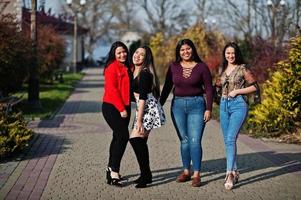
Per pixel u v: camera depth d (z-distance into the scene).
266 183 7.40
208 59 24.33
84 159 8.92
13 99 14.76
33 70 16.09
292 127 11.70
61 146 10.14
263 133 11.76
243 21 33.00
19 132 9.23
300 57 11.41
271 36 23.33
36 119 14.42
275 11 24.56
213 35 27.89
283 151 9.98
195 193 6.83
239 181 7.51
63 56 35.28
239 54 7.46
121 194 6.74
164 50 31.22
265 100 11.88
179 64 7.41
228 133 7.29
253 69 16.30
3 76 14.71
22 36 15.10
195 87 7.27
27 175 7.66
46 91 24.86
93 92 25.94
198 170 7.24
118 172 7.21
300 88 11.46
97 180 7.45
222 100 7.45
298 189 7.06
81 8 58.69
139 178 7.14
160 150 9.92
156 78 7.20
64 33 46.72
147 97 7.11
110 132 12.24
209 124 13.85
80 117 15.34
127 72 7.26
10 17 14.64
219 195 6.74
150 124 7.08
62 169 8.11
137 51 7.22
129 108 7.29
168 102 20.09
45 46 26.44
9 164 8.40
